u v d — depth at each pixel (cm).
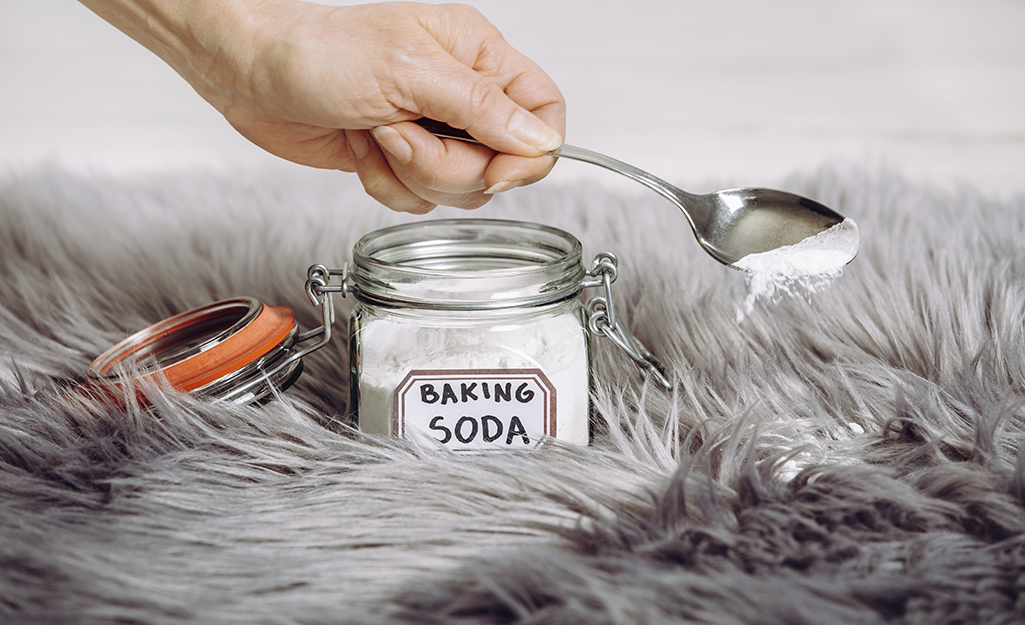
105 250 102
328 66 64
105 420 63
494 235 72
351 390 65
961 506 51
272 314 69
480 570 46
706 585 44
